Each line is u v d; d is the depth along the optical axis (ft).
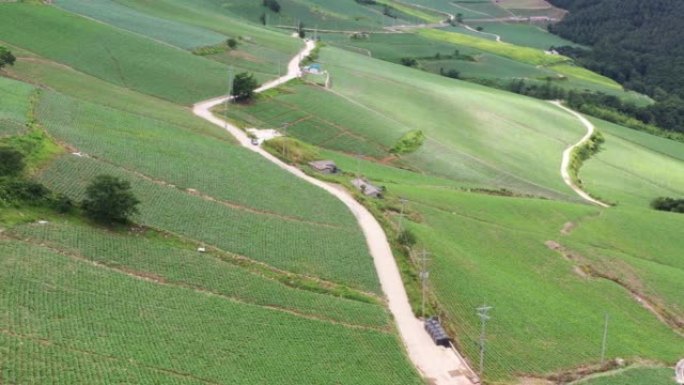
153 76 629.10
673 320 369.09
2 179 314.55
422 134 628.69
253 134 529.86
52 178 343.87
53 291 264.11
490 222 448.24
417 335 301.84
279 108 618.44
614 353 317.42
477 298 337.31
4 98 435.53
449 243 391.65
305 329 288.51
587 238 457.68
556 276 390.42
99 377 226.99
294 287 317.83
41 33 645.51
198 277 304.50
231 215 364.58
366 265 347.36
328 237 366.84
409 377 271.28
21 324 240.32
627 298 381.19
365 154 571.69
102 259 295.69
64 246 294.05
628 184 648.79
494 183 566.77
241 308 291.79
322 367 267.59
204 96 615.98
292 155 492.54
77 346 239.30
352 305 312.09
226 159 445.78
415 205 440.86
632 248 458.09
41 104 449.89
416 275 342.64
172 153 425.28
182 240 329.31
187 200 366.63
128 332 256.11
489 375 285.02
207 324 274.98
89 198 324.39
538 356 303.27
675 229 494.59
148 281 291.99
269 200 394.52
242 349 266.36
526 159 645.92
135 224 329.72
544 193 562.25
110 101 522.47
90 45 654.94
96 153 389.80
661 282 401.08
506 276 371.35
